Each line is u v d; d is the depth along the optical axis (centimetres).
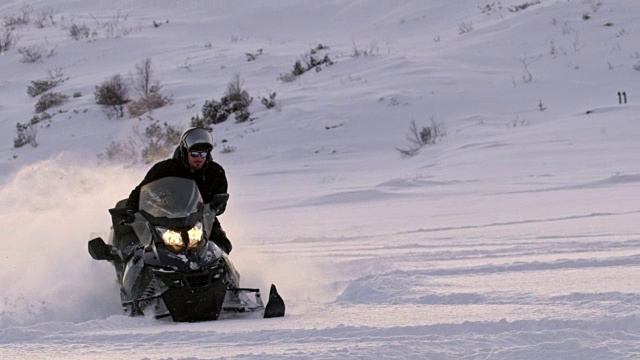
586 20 14050
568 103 10881
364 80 12788
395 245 3384
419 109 11169
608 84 11519
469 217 4484
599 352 1295
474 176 6944
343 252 3225
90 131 12306
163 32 18512
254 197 6794
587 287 1972
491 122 10338
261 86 13550
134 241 2277
